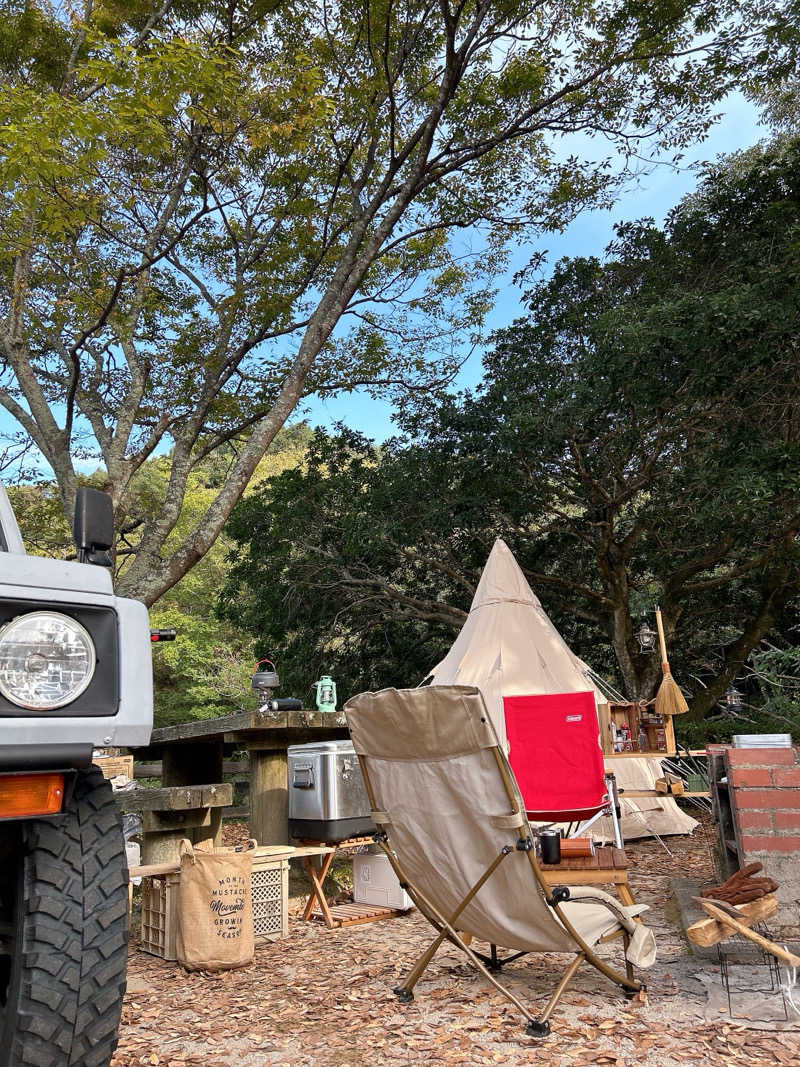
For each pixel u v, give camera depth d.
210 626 21.81
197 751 7.34
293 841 6.06
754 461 9.31
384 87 9.73
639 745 6.79
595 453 11.95
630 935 3.52
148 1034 3.37
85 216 7.49
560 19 9.53
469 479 12.65
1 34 9.18
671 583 13.35
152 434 10.05
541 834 3.78
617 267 13.02
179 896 4.41
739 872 3.32
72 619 2.02
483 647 6.99
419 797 3.36
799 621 14.64
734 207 11.63
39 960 2.00
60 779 2.02
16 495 10.25
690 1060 2.79
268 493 15.60
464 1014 3.38
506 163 10.64
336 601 15.11
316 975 4.11
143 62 6.45
